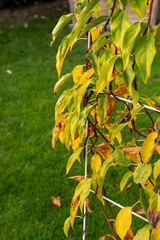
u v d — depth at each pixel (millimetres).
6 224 2449
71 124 1319
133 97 1093
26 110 3842
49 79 4512
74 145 1563
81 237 2312
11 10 7898
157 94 3785
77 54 3463
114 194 2613
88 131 1526
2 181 2820
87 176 1570
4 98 4129
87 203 1622
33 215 2490
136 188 2604
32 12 7543
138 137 3018
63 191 2689
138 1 932
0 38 6234
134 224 2348
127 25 971
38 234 2348
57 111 1463
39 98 4043
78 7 1276
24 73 4762
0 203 2617
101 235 2314
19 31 6512
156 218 1049
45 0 7883
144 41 925
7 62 5203
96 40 1195
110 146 1413
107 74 1069
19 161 3062
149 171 1114
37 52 5512
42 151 3160
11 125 3611
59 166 2947
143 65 907
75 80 1483
